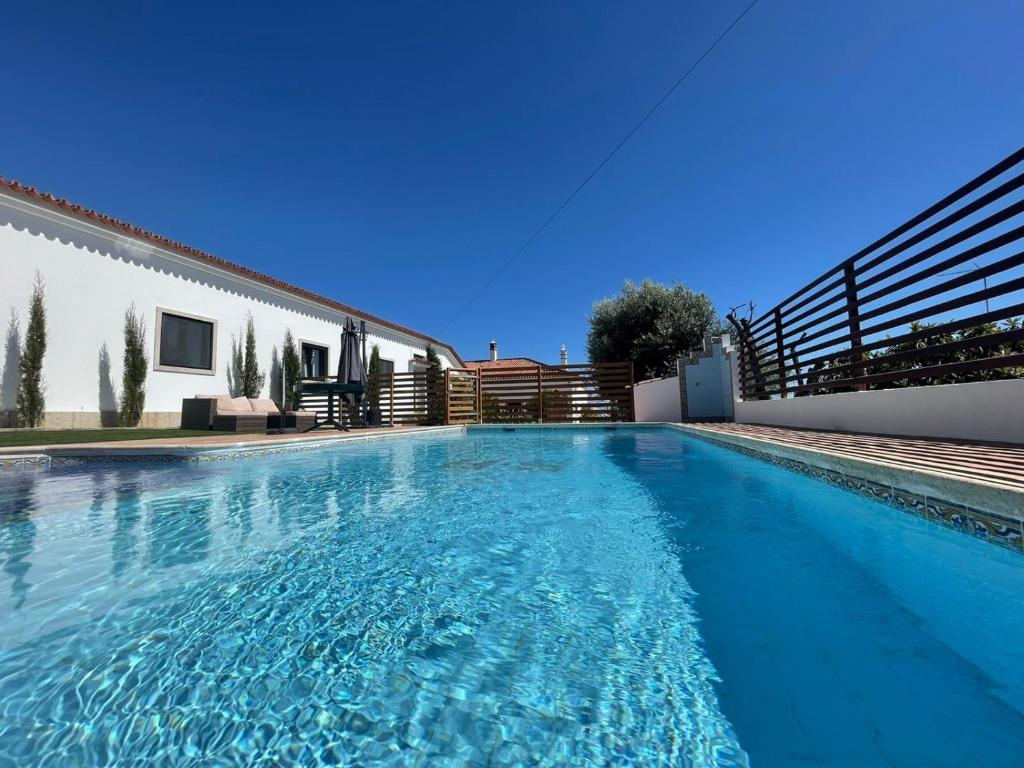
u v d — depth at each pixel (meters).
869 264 5.73
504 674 1.50
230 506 3.79
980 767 1.06
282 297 13.86
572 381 14.77
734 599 2.03
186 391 10.92
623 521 3.32
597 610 1.95
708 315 18.77
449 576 2.33
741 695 1.37
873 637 1.68
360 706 1.35
